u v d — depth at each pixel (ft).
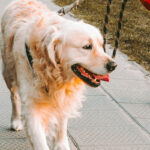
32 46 11.34
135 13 43.27
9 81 14.17
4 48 13.74
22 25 12.50
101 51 11.16
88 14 39.88
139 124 15.93
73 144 13.87
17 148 13.43
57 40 11.07
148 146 14.07
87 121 15.80
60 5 42.04
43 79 11.48
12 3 14.92
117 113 16.78
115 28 34.45
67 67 11.28
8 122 15.33
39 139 11.60
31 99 11.75
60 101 12.03
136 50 28.04
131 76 22.24
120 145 13.98
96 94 18.81
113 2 48.73
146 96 19.17
